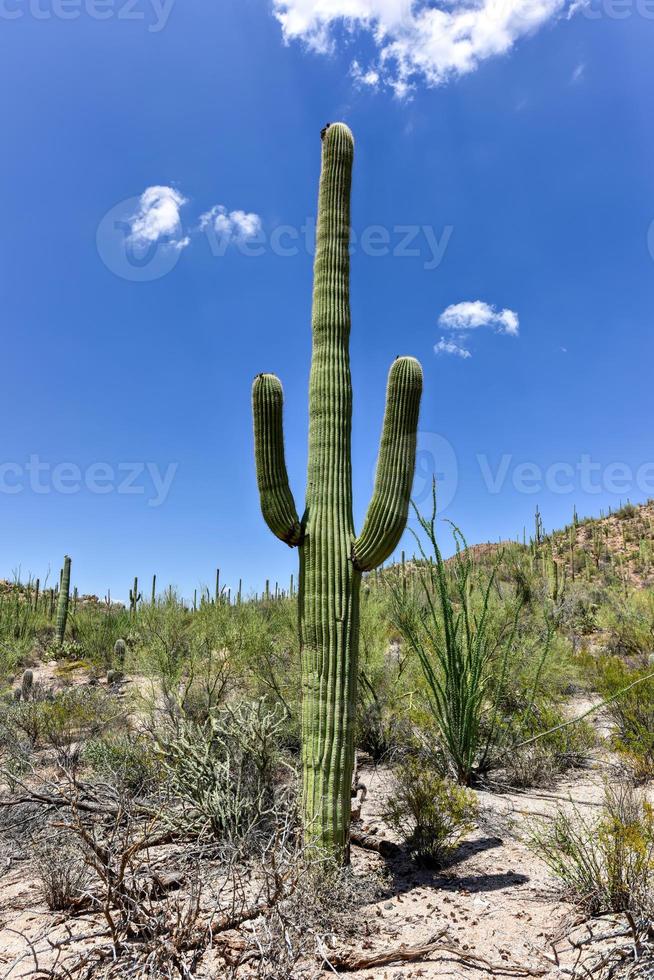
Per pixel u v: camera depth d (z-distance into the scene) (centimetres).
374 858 482
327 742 434
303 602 457
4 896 413
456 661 671
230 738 519
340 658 442
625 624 1311
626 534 3959
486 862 469
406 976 312
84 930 357
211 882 379
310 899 355
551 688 841
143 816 486
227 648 888
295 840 423
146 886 359
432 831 466
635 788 592
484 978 310
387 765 707
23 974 307
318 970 317
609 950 315
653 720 686
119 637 1617
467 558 709
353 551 454
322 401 482
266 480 462
